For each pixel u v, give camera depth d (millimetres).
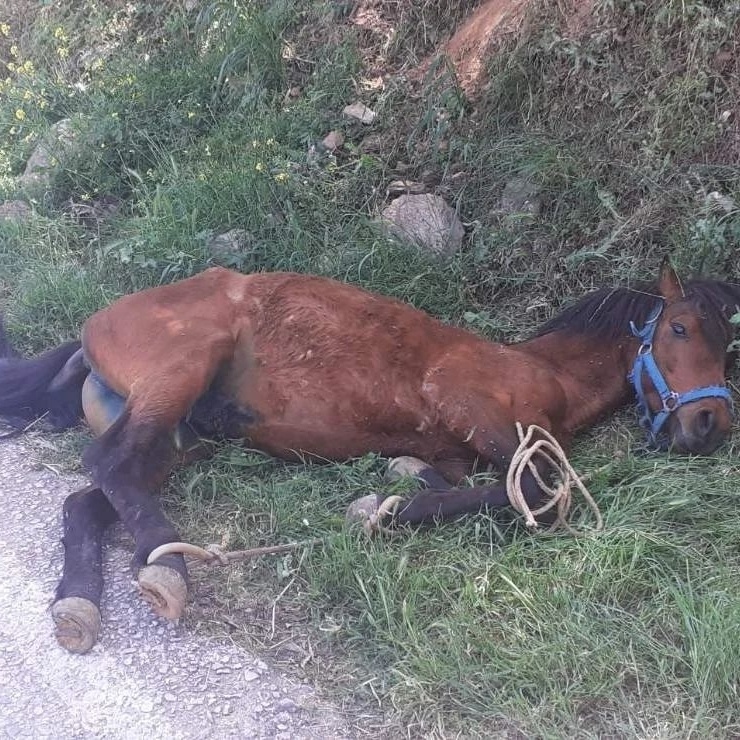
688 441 2551
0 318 2973
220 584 2256
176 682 1989
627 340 2746
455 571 2223
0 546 2395
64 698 1966
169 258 3389
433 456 2635
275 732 1879
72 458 2744
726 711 1864
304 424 2584
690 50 3414
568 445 2678
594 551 2215
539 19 3779
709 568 2205
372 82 4230
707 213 3158
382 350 2568
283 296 2621
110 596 2219
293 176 3719
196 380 2459
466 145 3721
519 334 3246
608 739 1842
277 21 4461
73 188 4020
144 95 4309
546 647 1984
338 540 2281
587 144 3574
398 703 1915
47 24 5191
